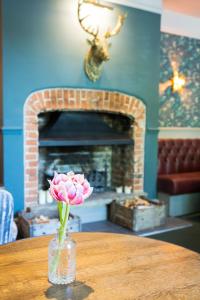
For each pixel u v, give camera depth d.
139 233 3.61
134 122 4.18
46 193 3.66
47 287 1.19
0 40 3.30
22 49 3.33
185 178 4.54
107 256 1.48
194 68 5.57
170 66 5.31
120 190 4.27
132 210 3.67
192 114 5.67
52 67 3.51
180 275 1.30
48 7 3.41
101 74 3.83
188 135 5.68
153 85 4.28
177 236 3.58
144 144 4.29
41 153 4.09
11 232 1.92
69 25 3.54
